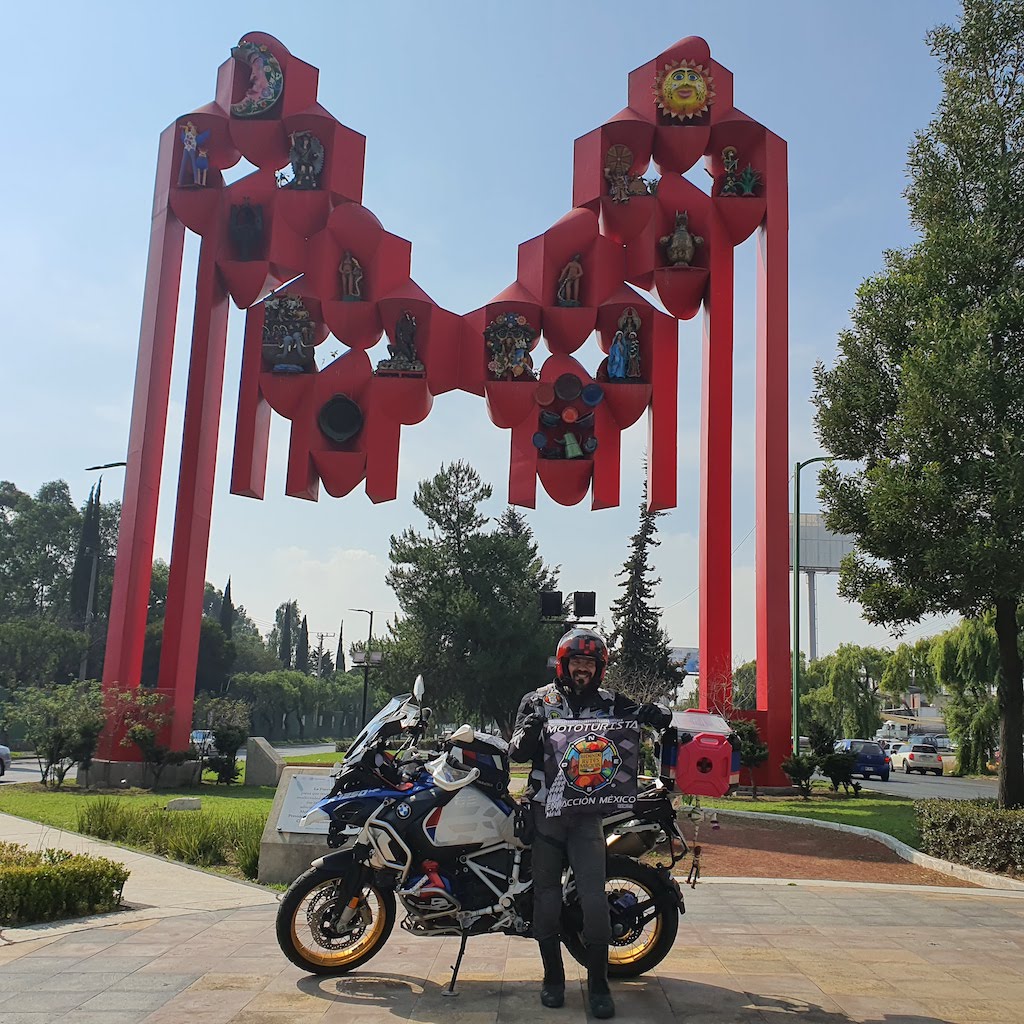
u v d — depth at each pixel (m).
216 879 9.30
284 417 19.86
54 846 11.23
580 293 19.78
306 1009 4.86
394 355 19.62
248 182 20.52
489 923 5.32
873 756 33.28
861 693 53.28
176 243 21.62
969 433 13.62
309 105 20.81
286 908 5.50
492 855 5.40
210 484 21.58
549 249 19.61
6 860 7.81
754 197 20.02
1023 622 23.14
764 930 6.97
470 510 41.19
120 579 20.98
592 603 14.94
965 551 13.30
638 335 19.59
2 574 69.25
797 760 19.28
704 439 20.02
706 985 5.36
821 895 8.66
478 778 5.50
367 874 5.59
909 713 92.06
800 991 5.25
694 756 5.29
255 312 19.97
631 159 20.16
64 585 69.81
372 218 19.89
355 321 19.64
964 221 14.70
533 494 19.42
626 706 5.18
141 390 21.27
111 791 19.72
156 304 21.23
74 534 71.25
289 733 86.00
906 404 14.12
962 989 5.30
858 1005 4.98
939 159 15.14
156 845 11.33
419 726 5.84
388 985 5.34
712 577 19.47
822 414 16.05
